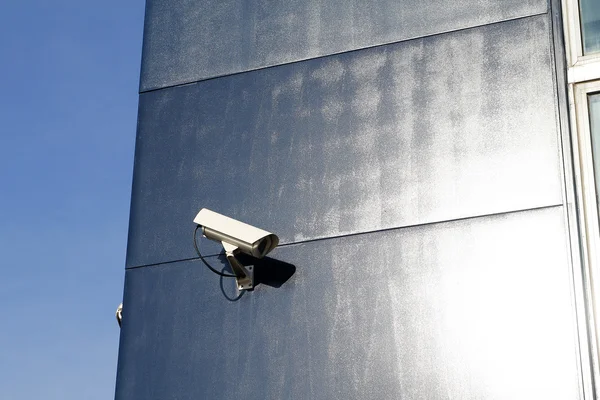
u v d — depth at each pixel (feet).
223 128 44.04
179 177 43.83
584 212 36.81
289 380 38.32
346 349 37.93
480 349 35.94
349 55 43.11
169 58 46.62
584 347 34.58
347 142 41.52
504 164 38.47
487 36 40.91
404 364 36.81
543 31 40.04
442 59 41.29
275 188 41.93
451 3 42.16
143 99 46.24
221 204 42.55
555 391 34.35
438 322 36.94
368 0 43.83
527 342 35.42
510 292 36.40
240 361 39.37
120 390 40.63
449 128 39.93
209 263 41.70
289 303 39.60
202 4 47.19
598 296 35.40
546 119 38.58
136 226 43.60
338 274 39.29
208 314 40.70
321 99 42.83
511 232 37.29
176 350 40.52
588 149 37.73
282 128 42.96
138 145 45.27
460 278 37.32
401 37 42.47
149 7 48.24
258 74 44.52
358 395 37.04
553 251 36.42
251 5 46.11
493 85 39.93
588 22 39.93
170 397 39.75
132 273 42.73
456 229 38.14
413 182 39.63
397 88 41.57
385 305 38.01
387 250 38.91
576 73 38.99
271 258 40.68
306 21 44.62
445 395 35.73
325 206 40.75
